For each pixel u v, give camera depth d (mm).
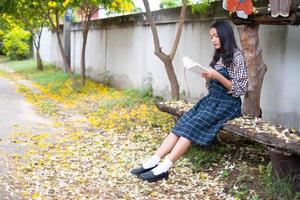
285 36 7152
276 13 5145
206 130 4727
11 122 9273
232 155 6383
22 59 30016
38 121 9531
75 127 8930
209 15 8977
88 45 16875
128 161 6477
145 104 10609
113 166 6301
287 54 7129
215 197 5176
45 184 5582
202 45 9367
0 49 34250
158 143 7375
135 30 12617
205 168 6043
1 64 28203
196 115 4785
